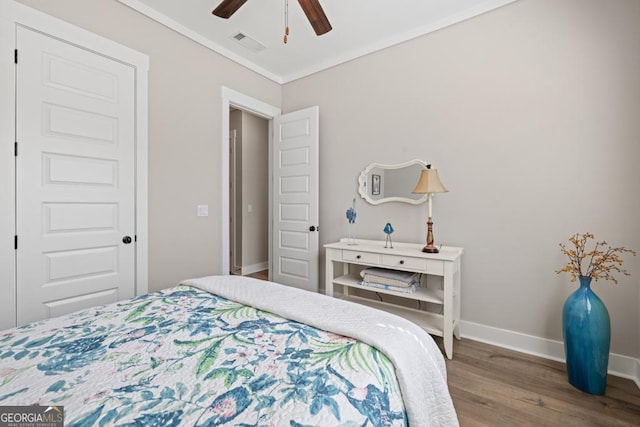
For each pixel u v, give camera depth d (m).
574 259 1.95
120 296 2.18
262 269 4.84
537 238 2.09
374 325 1.05
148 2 2.25
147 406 0.65
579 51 1.93
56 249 1.88
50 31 1.82
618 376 1.82
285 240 3.37
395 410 0.76
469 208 2.35
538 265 2.09
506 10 2.18
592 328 1.63
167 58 2.44
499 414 1.49
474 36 2.31
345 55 3.00
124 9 2.17
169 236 2.47
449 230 2.44
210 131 2.77
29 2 1.75
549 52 2.03
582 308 1.66
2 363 0.83
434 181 2.25
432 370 0.97
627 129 1.80
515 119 2.15
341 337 0.99
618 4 1.82
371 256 2.39
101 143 2.07
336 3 2.25
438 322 2.29
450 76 2.42
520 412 1.50
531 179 2.10
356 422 0.65
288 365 0.82
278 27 2.55
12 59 1.69
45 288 1.84
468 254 2.36
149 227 2.33
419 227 2.60
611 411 1.51
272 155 3.59
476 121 2.31
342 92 3.06
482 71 2.28
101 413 0.63
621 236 1.83
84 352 0.90
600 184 1.88
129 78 2.21
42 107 1.81
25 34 1.74
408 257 2.21
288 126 3.34
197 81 2.66
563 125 1.99
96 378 0.76
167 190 2.45
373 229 2.86
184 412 0.64
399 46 2.69
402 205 2.69
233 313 1.22
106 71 2.09
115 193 2.14
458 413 1.50
